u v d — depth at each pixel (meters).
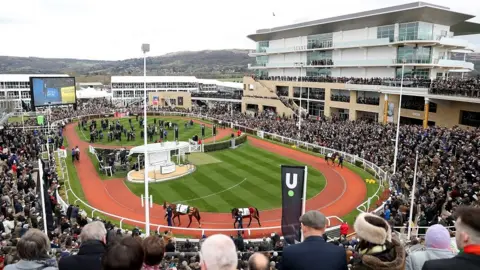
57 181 30.31
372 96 61.12
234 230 22.47
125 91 116.50
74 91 64.44
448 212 21.72
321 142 45.25
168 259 15.09
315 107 73.94
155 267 4.96
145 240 5.06
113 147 47.94
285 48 81.25
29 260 4.85
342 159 38.06
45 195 19.55
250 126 59.28
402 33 58.91
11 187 25.67
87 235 5.17
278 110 76.62
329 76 72.25
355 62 65.88
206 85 127.75
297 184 16.44
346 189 31.44
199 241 19.27
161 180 33.22
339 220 24.72
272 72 88.94
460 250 3.84
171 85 121.44
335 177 34.81
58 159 39.75
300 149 46.12
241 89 120.75
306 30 76.38
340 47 68.88
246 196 29.19
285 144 49.44
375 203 27.53
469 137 34.44
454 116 48.62
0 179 26.73
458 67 59.75
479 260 3.57
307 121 61.12
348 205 27.77
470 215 3.69
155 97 82.50
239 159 41.19
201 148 44.84
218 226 23.97
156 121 69.25
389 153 35.59
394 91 53.94
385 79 58.59
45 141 45.44
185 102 83.88
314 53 76.50
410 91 50.78
